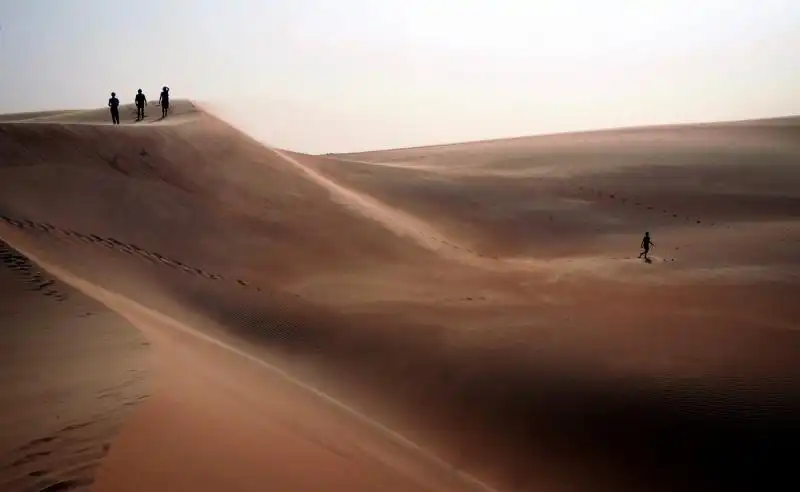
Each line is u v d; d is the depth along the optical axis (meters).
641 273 24.16
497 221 32.97
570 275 23.61
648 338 15.84
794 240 30.45
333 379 13.34
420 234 27.16
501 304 18.73
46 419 6.35
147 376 7.79
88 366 8.08
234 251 19.53
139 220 19.05
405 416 12.15
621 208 36.34
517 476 10.63
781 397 12.67
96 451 5.70
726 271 24.48
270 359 13.59
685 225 34.00
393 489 6.98
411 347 15.03
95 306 10.88
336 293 18.22
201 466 5.80
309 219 23.75
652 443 11.46
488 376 13.66
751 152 49.94
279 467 6.34
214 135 27.34
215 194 22.75
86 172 20.39
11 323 9.54
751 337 15.98
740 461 11.02
